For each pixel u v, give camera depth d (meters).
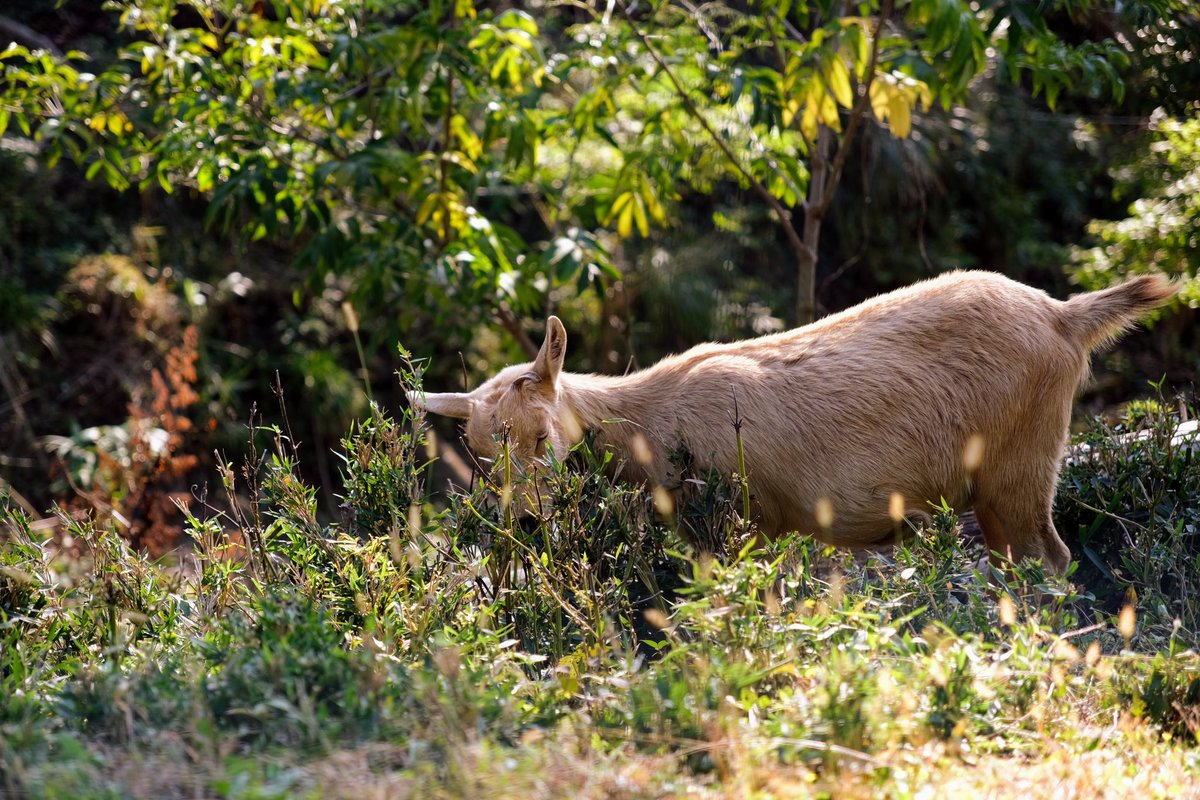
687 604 7.01
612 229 23.20
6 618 8.24
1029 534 9.89
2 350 21.39
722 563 8.30
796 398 9.73
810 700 6.30
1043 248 23.67
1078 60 13.57
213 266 23.95
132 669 7.31
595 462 9.16
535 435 9.52
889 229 23.59
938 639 7.07
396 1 15.94
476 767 5.43
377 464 9.03
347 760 5.43
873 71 12.39
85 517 10.34
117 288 22.42
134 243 23.62
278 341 23.75
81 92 14.80
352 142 17.25
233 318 23.69
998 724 6.50
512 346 21.39
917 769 5.92
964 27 11.73
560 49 20.95
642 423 9.97
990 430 9.64
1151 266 15.27
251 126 15.20
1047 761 6.29
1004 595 7.82
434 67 14.35
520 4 21.53
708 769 5.95
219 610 8.53
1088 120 22.45
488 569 8.79
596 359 23.23
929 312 9.84
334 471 22.59
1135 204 15.73
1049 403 9.70
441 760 5.68
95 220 23.86
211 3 15.47
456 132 15.76
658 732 6.16
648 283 23.00
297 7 14.99
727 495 9.42
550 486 9.02
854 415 9.64
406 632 7.94
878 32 12.18
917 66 13.01
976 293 9.82
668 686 6.49
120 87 14.79
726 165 16.53
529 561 8.52
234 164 15.41
